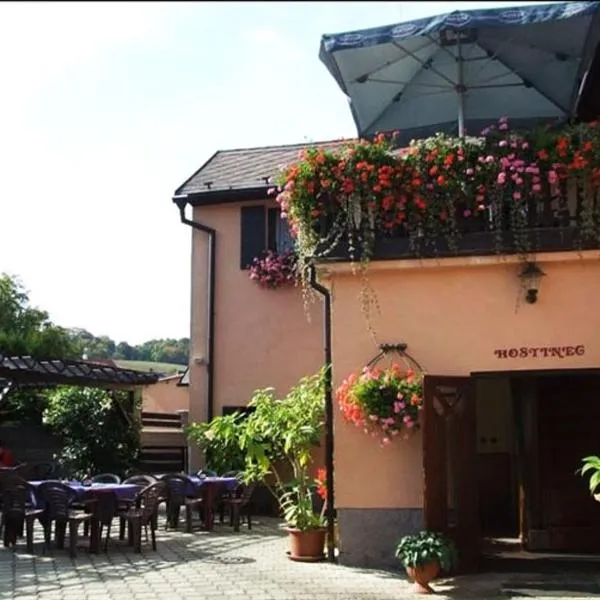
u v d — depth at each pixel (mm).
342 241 8516
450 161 8266
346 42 8406
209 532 11273
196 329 14320
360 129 10477
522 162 8078
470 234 8242
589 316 8102
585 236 7949
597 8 7816
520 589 7340
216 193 14234
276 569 8383
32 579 7891
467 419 8203
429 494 7777
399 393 8094
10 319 22266
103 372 14594
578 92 9688
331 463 8773
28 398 16891
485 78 9695
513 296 8273
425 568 7270
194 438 12609
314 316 13727
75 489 9344
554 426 9648
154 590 7371
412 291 8500
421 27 8156
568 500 9422
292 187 8695
